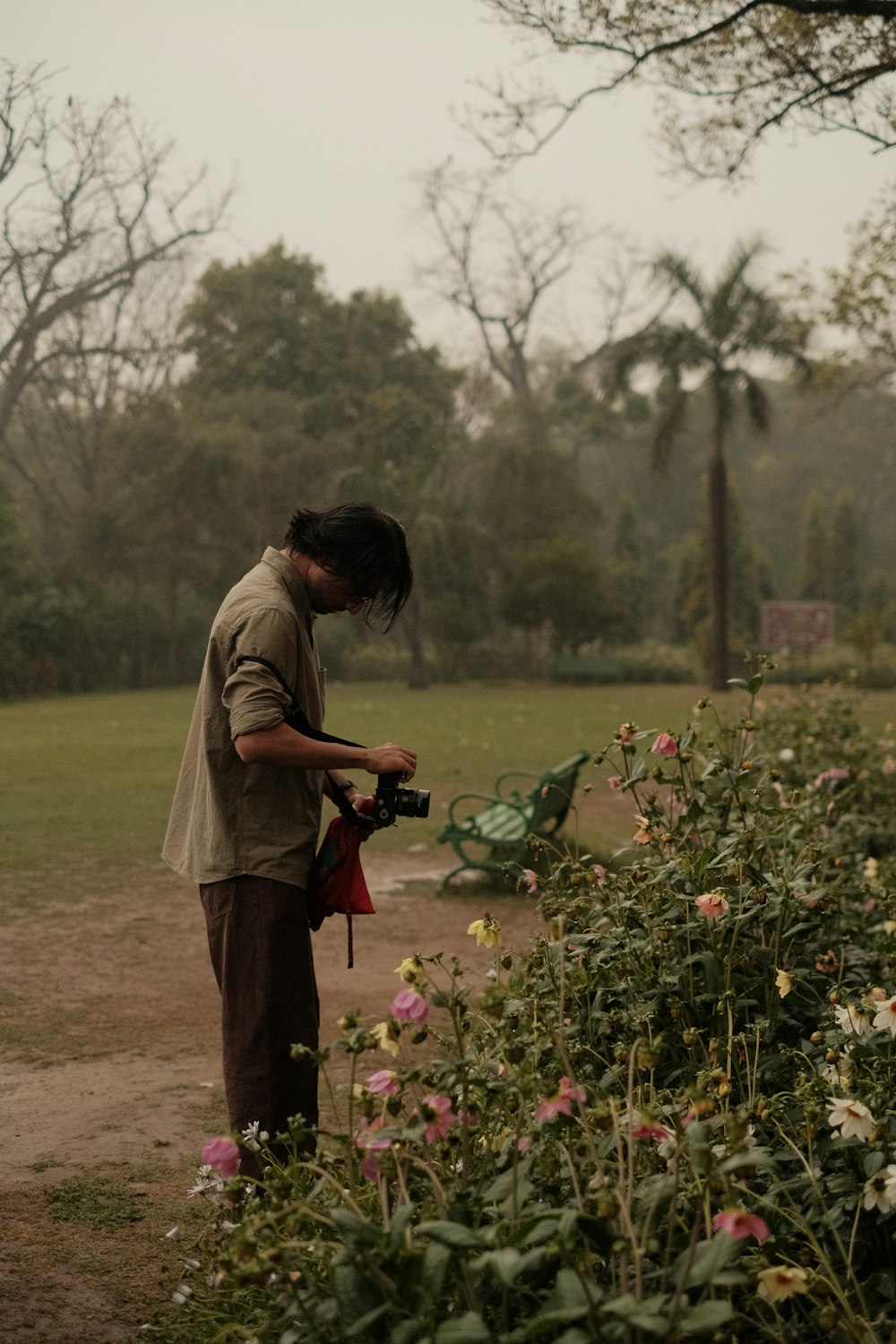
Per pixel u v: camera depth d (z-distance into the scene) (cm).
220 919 306
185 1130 393
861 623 3469
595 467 7419
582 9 773
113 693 3419
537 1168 221
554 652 3884
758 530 7625
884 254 1345
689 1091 215
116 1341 260
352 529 306
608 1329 177
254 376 4322
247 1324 235
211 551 3778
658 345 2992
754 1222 188
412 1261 185
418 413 4150
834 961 356
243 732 289
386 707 2589
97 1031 503
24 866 862
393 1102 227
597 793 1223
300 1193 234
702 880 345
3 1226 318
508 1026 262
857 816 619
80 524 3681
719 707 1875
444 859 902
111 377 4000
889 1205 222
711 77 796
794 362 2817
